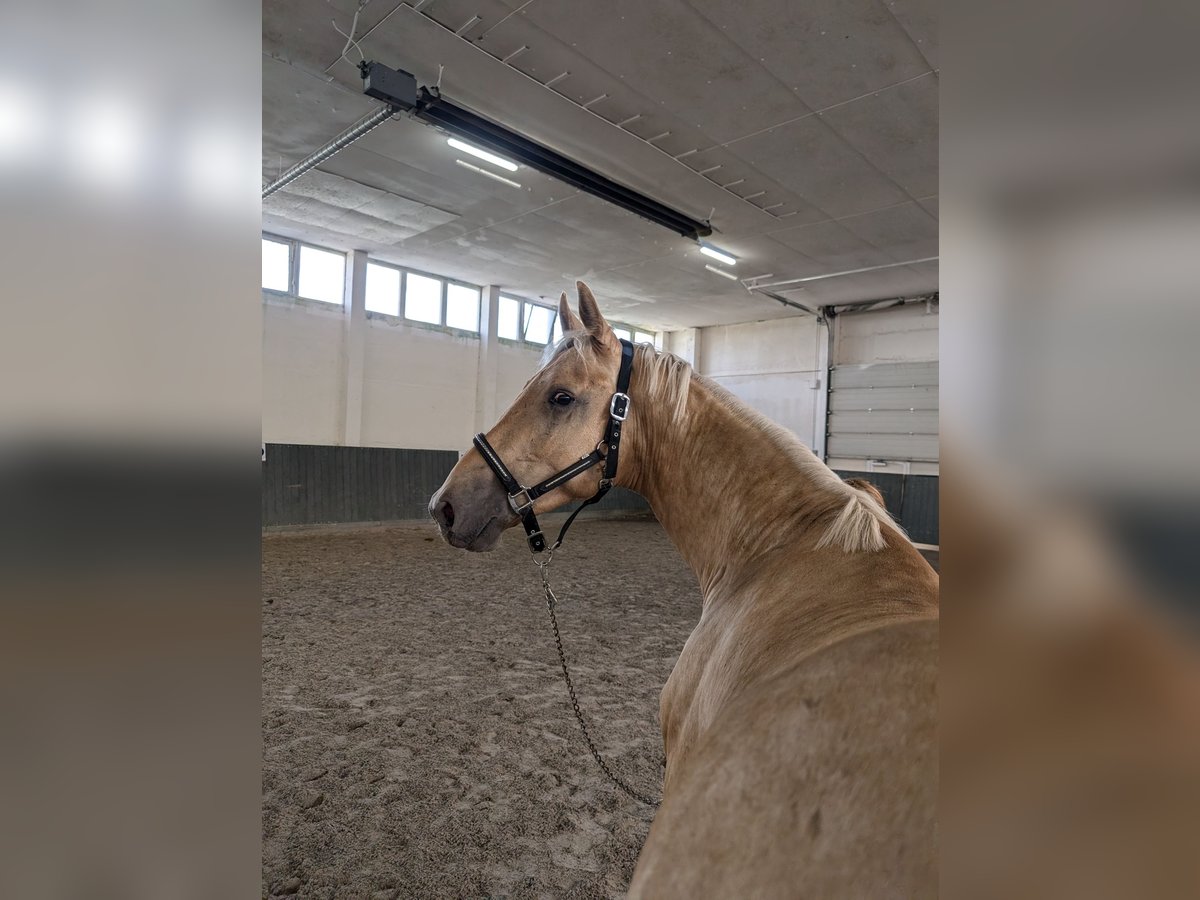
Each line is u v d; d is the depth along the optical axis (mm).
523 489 1263
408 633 4102
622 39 4652
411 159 6676
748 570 1074
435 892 1677
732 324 13961
